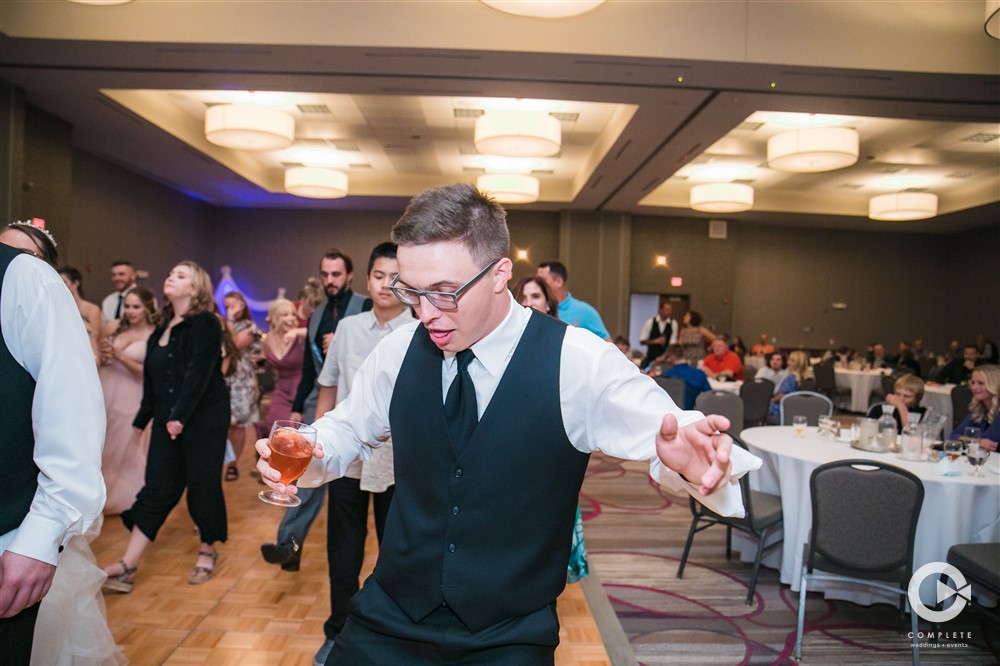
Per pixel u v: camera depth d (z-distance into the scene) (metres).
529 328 1.21
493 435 1.16
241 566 3.41
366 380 1.37
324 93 7.29
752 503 3.44
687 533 4.40
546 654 1.19
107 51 6.18
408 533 1.22
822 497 2.72
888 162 10.59
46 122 7.96
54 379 1.29
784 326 15.42
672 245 14.69
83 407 1.32
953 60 6.04
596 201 12.91
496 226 1.13
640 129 8.09
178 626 2.74
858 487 2.66
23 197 7.56
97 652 1.77
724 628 2.98
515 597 1.17
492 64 6.30
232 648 2.57
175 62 6.41
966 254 15.03
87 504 1.31
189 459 3.12
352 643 1.25
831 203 13.38
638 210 13.80
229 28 5.92
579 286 13.97
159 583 3.16
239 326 5.10
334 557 2.39
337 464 1.34
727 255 14.71
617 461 6.77
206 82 6.93
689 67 6.18
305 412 3.11
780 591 3.42
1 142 6.95
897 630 2.99
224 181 11.92
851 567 2.71
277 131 7.79
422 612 1.20
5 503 1.28
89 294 10.28
